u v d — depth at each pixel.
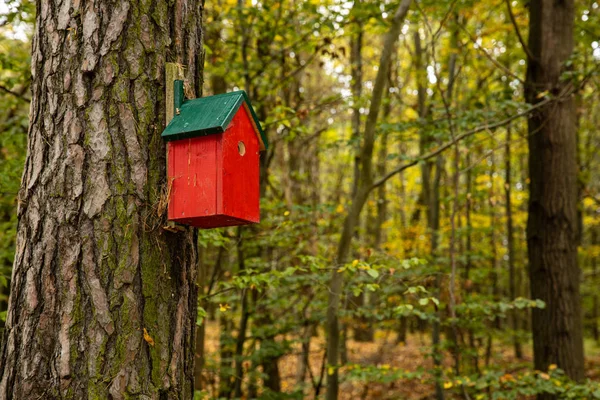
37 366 2.05
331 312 5.69
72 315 2.06
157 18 2.29
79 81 2.19
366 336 13.55
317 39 6.26
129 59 2.21
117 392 2.03
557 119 6.17
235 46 6.58
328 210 6.12
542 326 6.06
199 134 2.21
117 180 2.14
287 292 6.21
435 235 8.38
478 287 10.78
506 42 9.08
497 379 5.02
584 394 4.73
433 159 8.98
